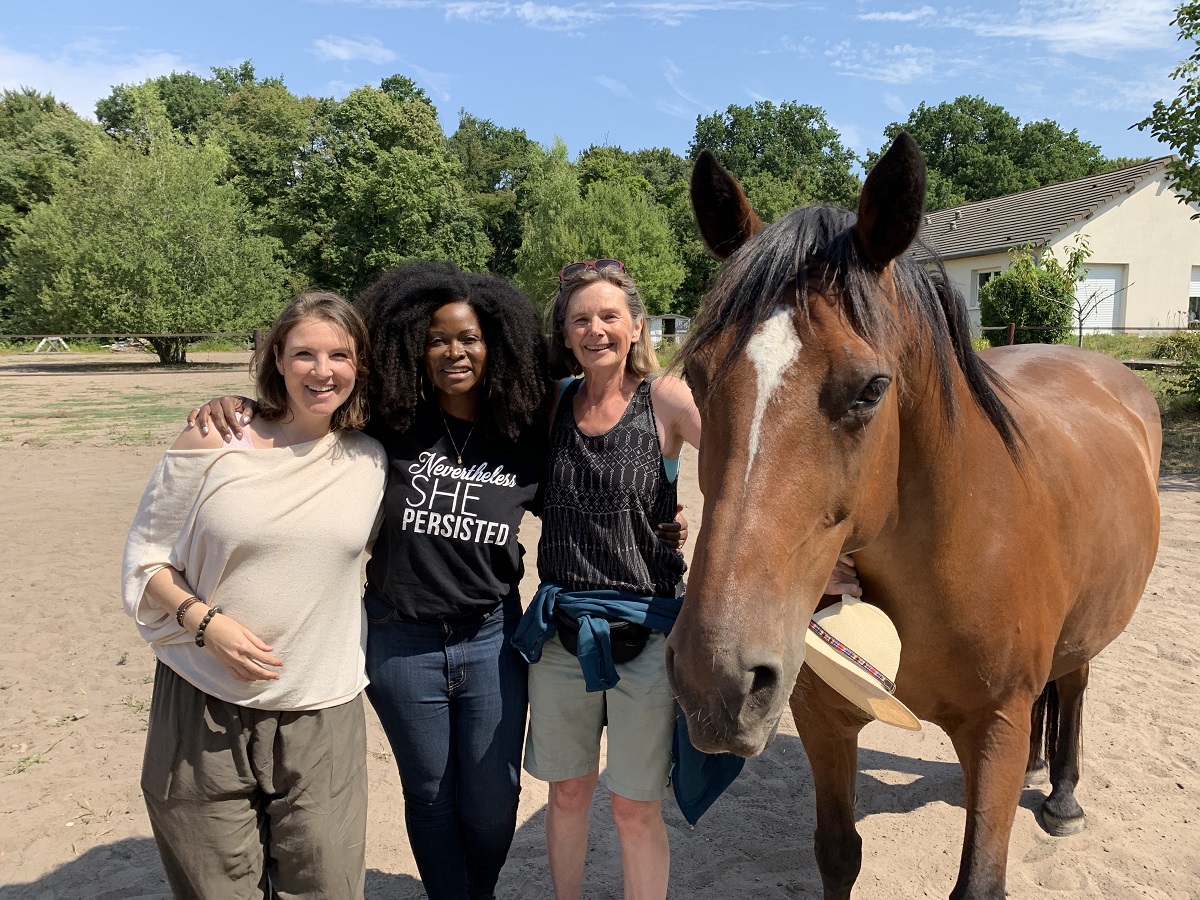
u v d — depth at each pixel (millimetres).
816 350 1409
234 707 1743
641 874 2049
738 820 2988
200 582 1756
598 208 29625
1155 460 3059
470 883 2297
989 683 1888
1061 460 2209
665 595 2002
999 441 1900
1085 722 3486
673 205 39500
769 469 1386
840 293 1453
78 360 27594
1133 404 3211
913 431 1695
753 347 1435
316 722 1824
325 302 1811
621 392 2047
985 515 1819
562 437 2057
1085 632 2439
